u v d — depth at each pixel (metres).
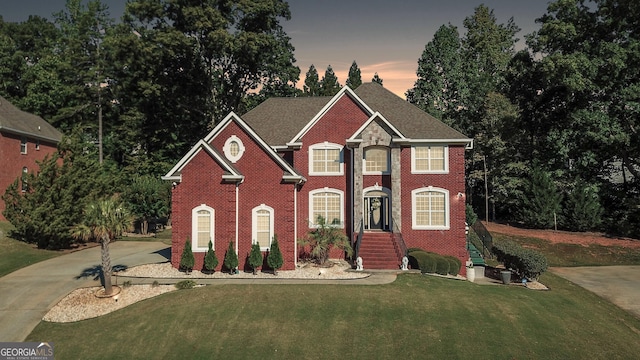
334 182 29.75
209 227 26.00
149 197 41.44
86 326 19.16
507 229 46.19
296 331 18.14
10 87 65.06
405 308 20.00
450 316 19.47
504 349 17.22
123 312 20.17
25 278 24.67
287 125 33.56
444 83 64.19
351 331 18.14
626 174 56.88
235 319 19.03
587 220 43.88
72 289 22.95
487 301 21.42
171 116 57.41
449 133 29.67
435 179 29.44
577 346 17.91
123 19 51.75
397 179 28.66
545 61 43.25
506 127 50.50
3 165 38.78
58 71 59.22
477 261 28.22
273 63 58.06
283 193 26.31
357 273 25.28
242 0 49.88
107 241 21.98
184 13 47.94
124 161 61.28
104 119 62.19
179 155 59.03
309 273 25.34
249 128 26.59
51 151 47.59
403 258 26.11
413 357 16.61
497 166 50.94
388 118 31.00
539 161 49.00
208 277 24.58
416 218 29.50
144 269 26.19
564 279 30.34
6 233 32.78
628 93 41.75
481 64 68.88
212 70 56.19
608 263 36.31
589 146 46.75
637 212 43.31
